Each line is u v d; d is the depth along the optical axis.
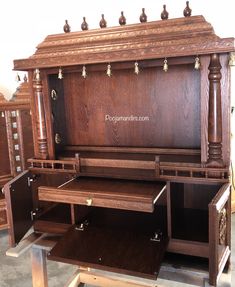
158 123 1.47
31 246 1.41
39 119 1.47
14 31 2.98
